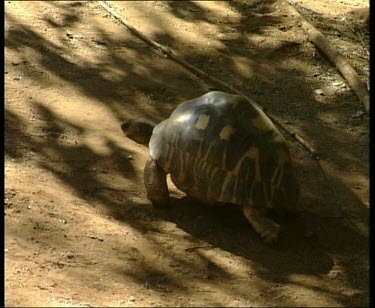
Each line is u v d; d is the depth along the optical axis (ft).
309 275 35.58
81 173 43.93
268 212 39.78
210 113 38.63
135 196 42.06
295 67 61.05
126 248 36.40
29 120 49.70
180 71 59.41
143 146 47.93
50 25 65.10
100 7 70.18
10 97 52.47
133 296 32.01
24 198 39.50
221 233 38.65
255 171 37.40
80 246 35.99
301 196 43.70
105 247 36.19
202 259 36.14
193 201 41.96
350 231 40.32
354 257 37.68
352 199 43.91
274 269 35.81
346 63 60.23
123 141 48.34
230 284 34.06
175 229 38.81
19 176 42.09
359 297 33.86
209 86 57.41
